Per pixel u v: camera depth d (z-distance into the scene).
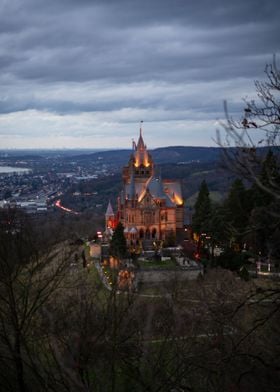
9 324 23.25
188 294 43.88
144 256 102.81
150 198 121.62
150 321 17.69
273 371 22.02
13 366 23.09
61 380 18.19
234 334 27.66
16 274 24.19
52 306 25.61
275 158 15.80
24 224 29.48
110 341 21.42
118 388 22.05
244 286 47.44
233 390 22.12
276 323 26.38
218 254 98.62
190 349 24.61
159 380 21.94
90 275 59.12
